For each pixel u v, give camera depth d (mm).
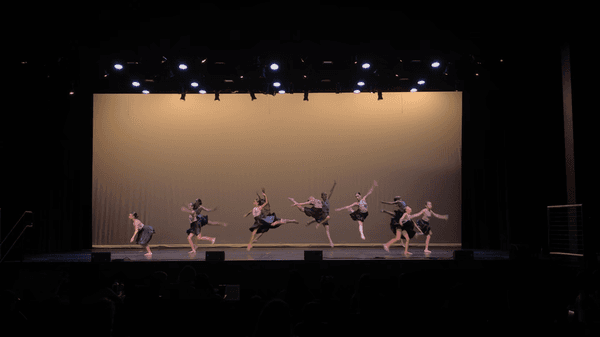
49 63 8727
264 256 8047
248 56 8781
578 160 8320
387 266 7047
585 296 3732
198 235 9281
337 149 11930
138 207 11852
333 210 11727
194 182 11938
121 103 12047
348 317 2898
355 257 7641
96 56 8867
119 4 7820
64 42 8352
